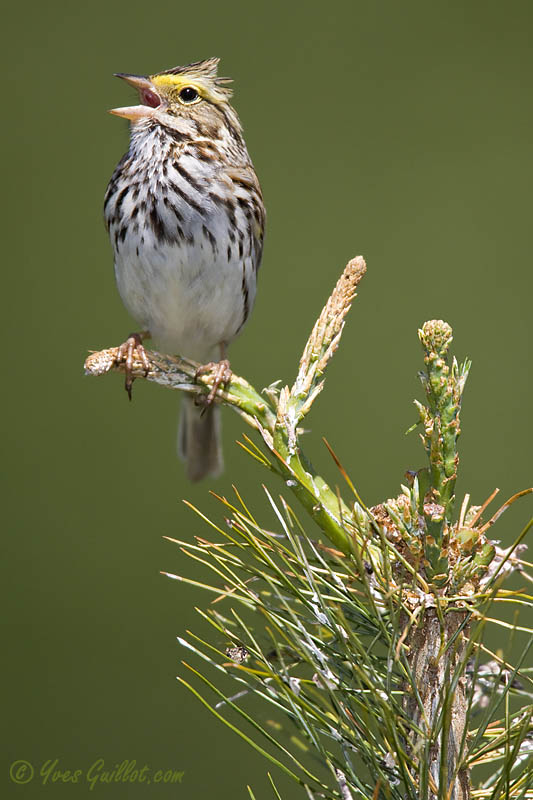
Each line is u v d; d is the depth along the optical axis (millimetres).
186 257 3787
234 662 3246
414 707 3242
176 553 3934
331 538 3572
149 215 3787
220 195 3789
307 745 3334
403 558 3311
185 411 3846
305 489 3609
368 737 3143
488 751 3176
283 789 3816
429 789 3109
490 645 3803
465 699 3258
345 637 3244
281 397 3664
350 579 3438
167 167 3789
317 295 3990
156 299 3795
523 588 3227
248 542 3416
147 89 3795
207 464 3846
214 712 3064
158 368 3672
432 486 3283
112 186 3795
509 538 3932
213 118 3797
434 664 3164
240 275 3795
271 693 3283
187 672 3891
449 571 3256
